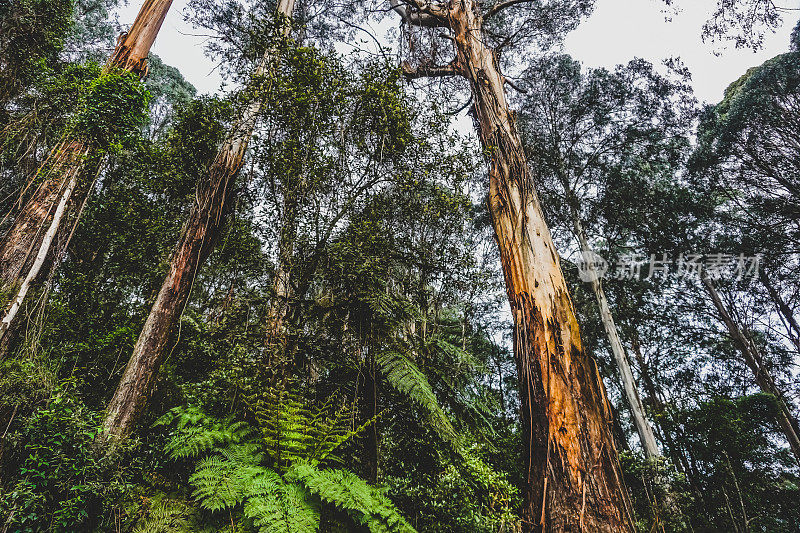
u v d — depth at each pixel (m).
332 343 5.13
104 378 5.02
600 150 14.97
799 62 12.66
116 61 6.72
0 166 5.50
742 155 12.92
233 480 3.14
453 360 7.61
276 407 3.67
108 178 7.38
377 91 5.16
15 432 3.05
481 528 4.48
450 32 9.82
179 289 4.78
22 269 4.57
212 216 5.26
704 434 7.85
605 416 3.97
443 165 5.66
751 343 13.69
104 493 3.05
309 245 5.09
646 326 15.34
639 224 14.36
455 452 5.51
